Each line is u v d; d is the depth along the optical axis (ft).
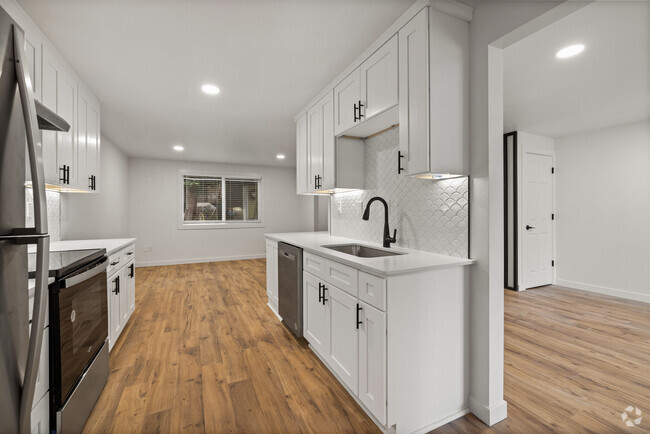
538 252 13.52
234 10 5.37
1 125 2.19
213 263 20.12
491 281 5.01
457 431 4.84
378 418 4.73
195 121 11.59
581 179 13.14
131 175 18.52
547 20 4.26
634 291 11.68
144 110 10.32
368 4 5.24
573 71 7.61
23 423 2.34
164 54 6.81
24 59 2.39
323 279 6.62
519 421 5.04
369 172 8.48
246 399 5.59
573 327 9.00
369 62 6.55
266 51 6.74
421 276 4.85
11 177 2.30
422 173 5.06
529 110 10.32
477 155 5.15
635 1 5.03
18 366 2.36
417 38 5.16
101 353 5.68
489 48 4.99
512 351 7.47
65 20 5.57
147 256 19.01
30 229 2.37
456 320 5.19
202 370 6.61
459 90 5.20
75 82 7.59
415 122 5.20
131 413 5.19
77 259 5.08
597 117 11.05
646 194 11.41
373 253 7.63
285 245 8.81
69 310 4.35
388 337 4.58
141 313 10.32
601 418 5.07
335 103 8.04
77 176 7.73
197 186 20.59
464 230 5.46
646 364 6.85
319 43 6.45
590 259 12.87
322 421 5.03
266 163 21.12
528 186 13.16
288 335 8.52
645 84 8.27
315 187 9.25
